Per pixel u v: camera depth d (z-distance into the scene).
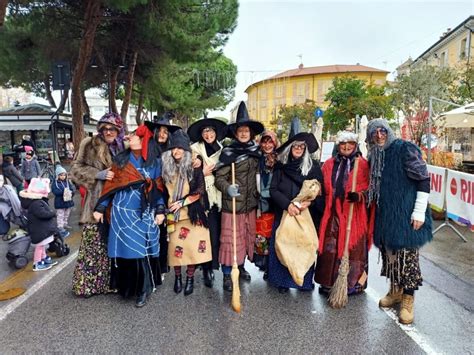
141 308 3.49
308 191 3.44
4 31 11.98
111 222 3.47
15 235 4.63
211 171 3.76
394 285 3.38
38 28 10.78
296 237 3.49
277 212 3.77
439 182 6.27
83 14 10.81
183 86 22.12
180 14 10.35
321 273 3.67
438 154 10.17
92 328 3.11
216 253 3.86
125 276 3.58
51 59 12.16
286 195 3.62
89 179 3.53
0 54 12.82
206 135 3.96
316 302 3.60
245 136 3.84
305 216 3.57
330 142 13.52
